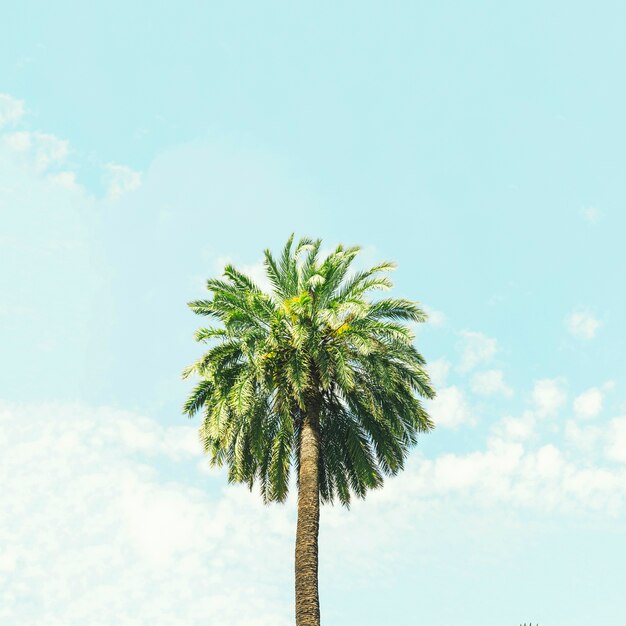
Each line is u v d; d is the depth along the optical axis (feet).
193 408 80.48
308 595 65.72
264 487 81.35
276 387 76.79
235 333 71.82
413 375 78.13
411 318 79.00
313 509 71.15
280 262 84.23
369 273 80.94
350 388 70.74
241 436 76.64
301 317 73.15
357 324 76.38
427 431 77.87
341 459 83.51
